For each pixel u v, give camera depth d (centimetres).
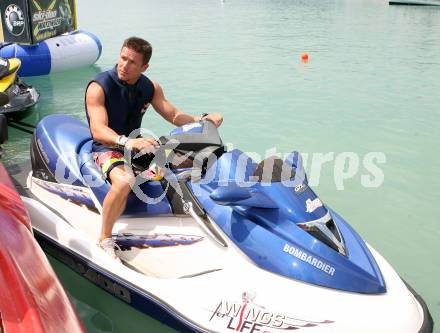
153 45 1350
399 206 475
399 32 1764
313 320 254
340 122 726
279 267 277
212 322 264
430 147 635
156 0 2961
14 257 234
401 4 3086
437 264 384
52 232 347
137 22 1880
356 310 258
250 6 2670
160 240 324
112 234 340
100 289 337
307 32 1705
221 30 1698
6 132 301
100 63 1126
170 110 385
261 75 1018
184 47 1331
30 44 965
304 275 271
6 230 258
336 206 471
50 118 421
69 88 888
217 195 282
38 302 206
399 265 381
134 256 331
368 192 502
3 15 960
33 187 402
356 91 916
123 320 306
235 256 290
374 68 1130
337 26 1895
